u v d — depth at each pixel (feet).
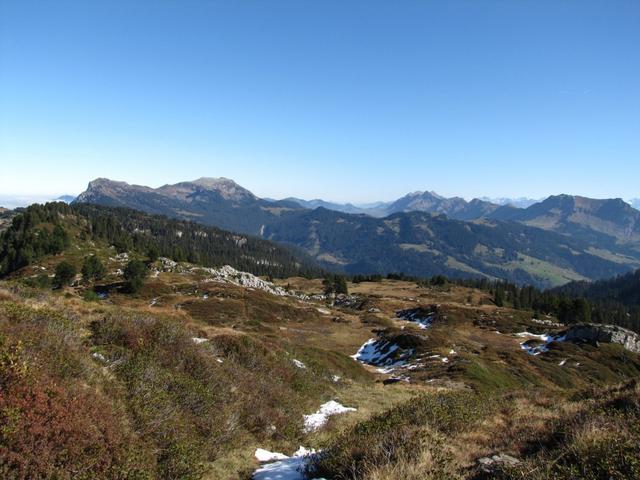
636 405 34.32
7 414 22.68
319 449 43.88
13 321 36.55
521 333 281.74
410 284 600.80
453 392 54.08
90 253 423.64
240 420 45.57
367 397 79.25
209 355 56.08
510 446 30.94
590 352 229.25
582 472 22.21
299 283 602.44
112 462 26.07
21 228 450.30
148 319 53.21
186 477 29.30
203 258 606.14
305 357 93.09
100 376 35.42
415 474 23.85
